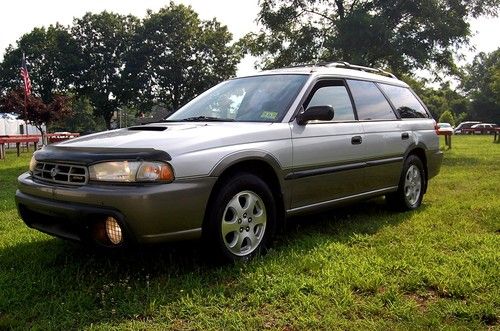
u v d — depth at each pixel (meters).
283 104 4.22
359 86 5.12
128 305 2.88
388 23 20.69
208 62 46.56
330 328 2.59
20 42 48.66
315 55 23.47
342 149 4.46
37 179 3.58
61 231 3.41
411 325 2.59
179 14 44.94
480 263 3.49
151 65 44.91
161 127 3.87
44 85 46.44
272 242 3.97
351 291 3.06
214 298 2.96
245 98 4.50
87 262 3.68
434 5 20.34
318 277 3.27
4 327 2.65
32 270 3.53
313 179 4.17
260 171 3.87
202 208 3.28
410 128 5.63
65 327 2.64
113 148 3.21
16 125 42.50
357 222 4.97
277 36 24.98
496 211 5.35
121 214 3.02
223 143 3.49
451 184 7.91
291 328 2.61
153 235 3.07
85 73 45.25
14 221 5.41
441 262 3.60
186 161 3.21
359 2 22.77
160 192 3.05
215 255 3.44
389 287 3.08
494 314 2.68
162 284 3.23
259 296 2.97
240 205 3.58
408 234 4.49
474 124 58.56
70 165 3.32
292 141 3.97
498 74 49.34
